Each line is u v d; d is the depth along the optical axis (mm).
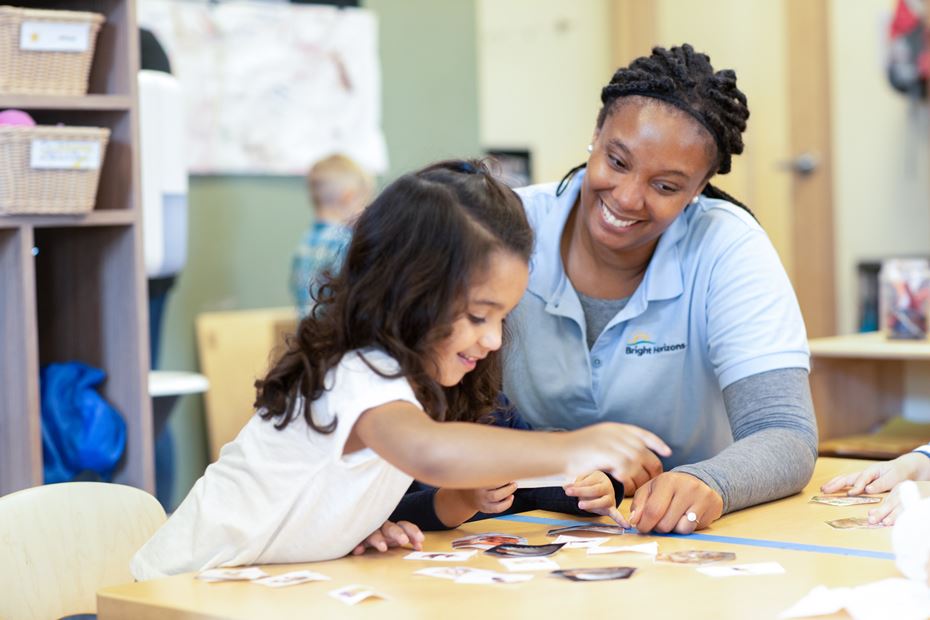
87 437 2816
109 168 2857
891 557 1378
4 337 2721
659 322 1917
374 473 1401
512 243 1409
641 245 1855
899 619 1116
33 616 1661
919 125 5137
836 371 3301
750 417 1788
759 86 5562
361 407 1330
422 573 1353
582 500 1611
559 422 2014
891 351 2990
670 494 1539
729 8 5621
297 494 1412
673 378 1933
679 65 1732
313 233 4363
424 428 1288
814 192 5434
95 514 1745
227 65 4582
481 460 1247
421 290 1376
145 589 1304
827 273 5418
